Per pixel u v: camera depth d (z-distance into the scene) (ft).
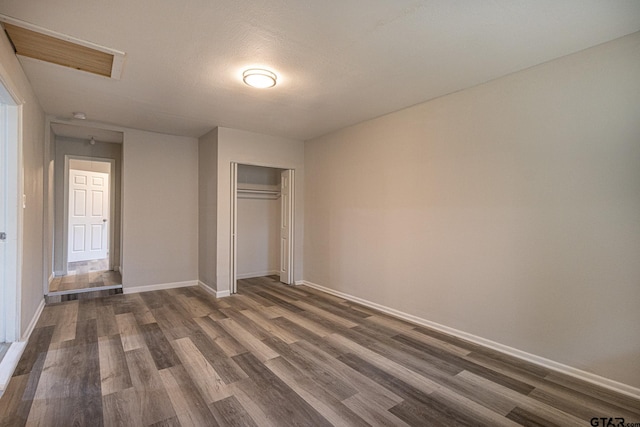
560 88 7.76
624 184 6.88
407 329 10.43
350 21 6.45
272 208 19.30
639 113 6.70
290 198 16.58
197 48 7.52
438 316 10.36
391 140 12.03
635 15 6.14
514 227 8.55
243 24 6.58
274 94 10.29
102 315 11.43
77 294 14.03
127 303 12.98
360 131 13.42
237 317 11.42
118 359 8.06
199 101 10.96
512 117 8.59
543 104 8.04
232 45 7.39
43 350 8.50
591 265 7.29
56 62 8.21
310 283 16.29
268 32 6.86
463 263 9.68
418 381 7.23
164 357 8.21
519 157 8.46
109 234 18.61
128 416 5.85
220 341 9.27
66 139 17.07
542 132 8.04
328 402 6.40
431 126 10.62
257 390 6.77
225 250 14.38
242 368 7.70
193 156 16.34
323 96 10.37
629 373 6.79
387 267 12.13
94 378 7.14
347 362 8.09
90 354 8.31
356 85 9.53
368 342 9.36
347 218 14.03
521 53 7.61
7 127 8.20
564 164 7.68
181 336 9.59
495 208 8.93
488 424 5.83
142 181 14.94
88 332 9.80
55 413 5.89
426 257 10.73
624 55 6.87
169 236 15.65
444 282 10.18
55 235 16.94
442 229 10.25
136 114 12.46
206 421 5.76
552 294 7.88
